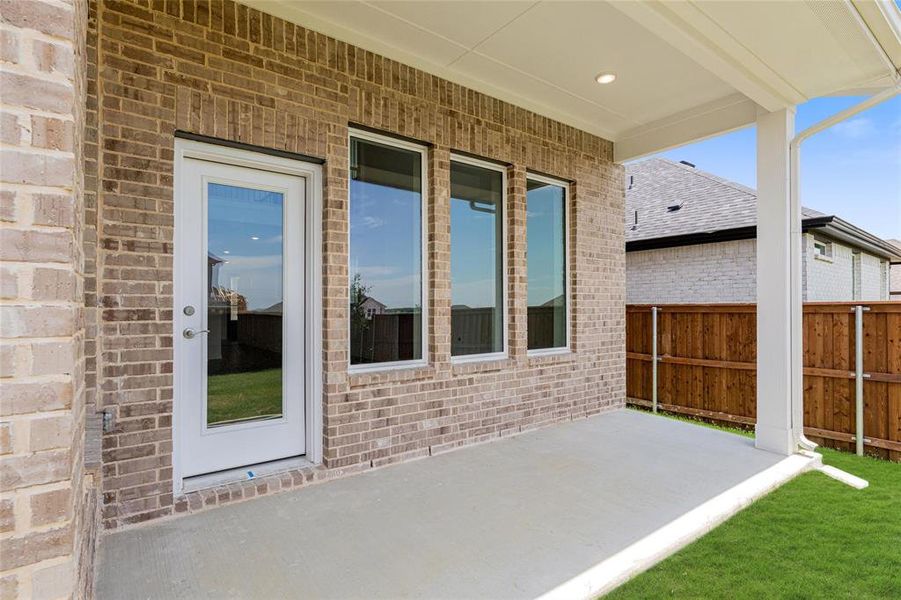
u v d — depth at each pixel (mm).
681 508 3094
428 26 3646
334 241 3598
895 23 3256
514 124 4898
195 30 3023
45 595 1072
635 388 6859
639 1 2930
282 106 3361
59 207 1109
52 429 1087
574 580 2295
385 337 4137
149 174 2867
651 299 9688
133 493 2814
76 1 1271
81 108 1707
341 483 3498
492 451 4285
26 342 1063
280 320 3570
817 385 5074
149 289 2867
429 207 4316
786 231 4309
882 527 2943
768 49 3488
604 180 5922
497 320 4977
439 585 2256
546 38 3818
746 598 2213
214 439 3285
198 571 2348
